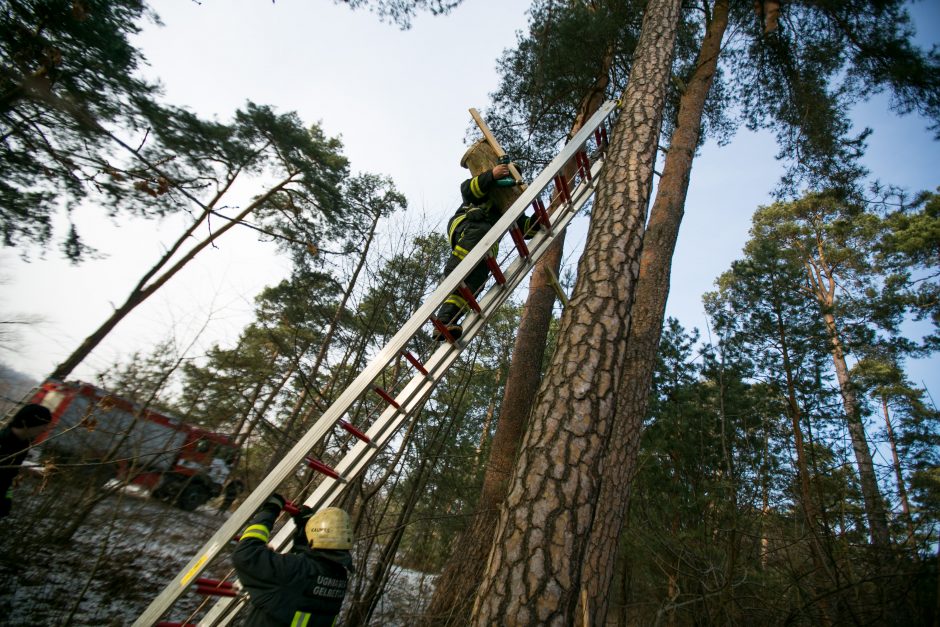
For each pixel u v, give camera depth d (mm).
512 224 3057
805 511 4156
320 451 5082
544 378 2469
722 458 7371
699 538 4945
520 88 8008
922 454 5430
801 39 7406
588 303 2596
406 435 5559
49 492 4238
